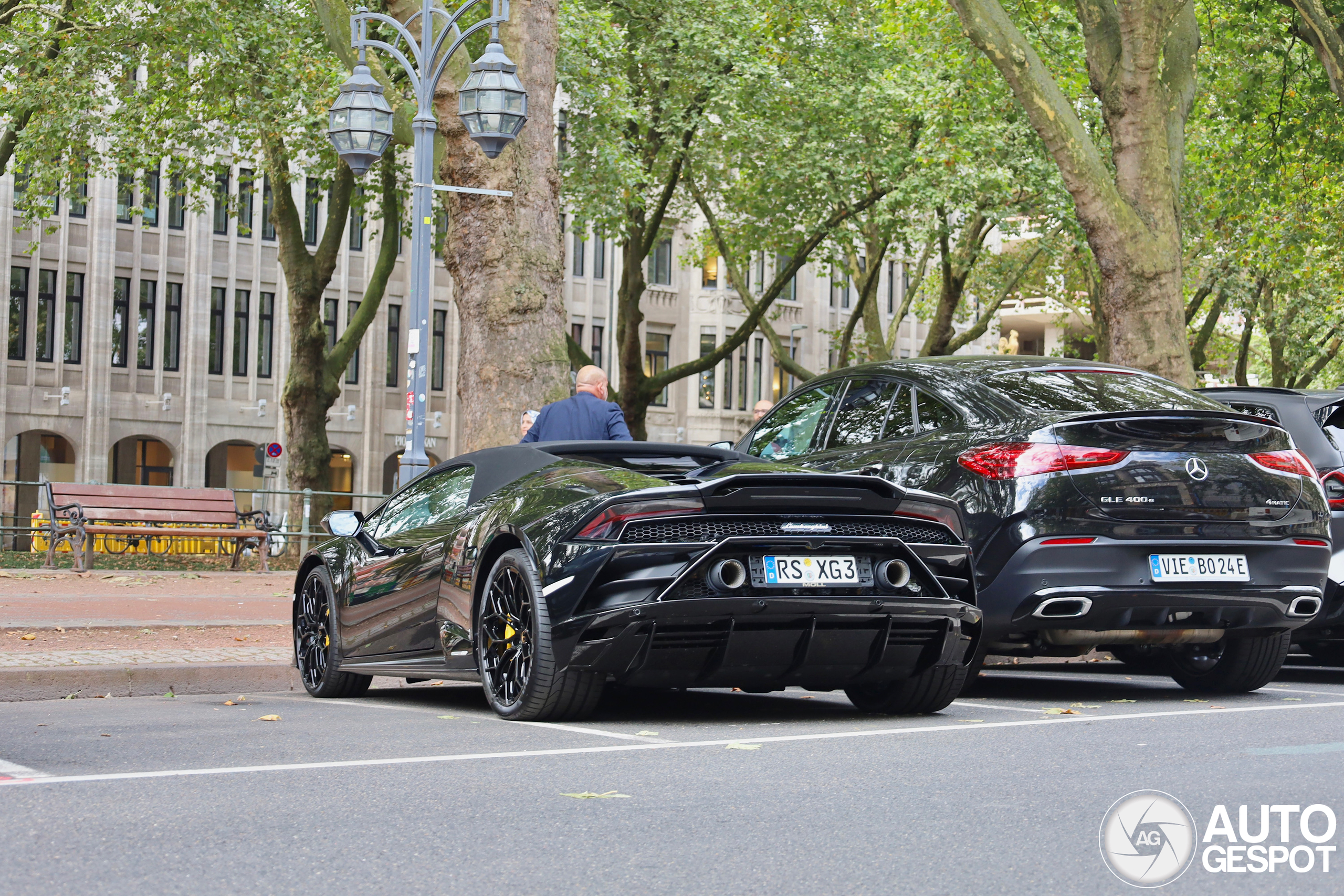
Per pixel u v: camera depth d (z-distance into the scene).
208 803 4.38
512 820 4.13
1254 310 36.44
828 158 29.47
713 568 6.01
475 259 12.94
